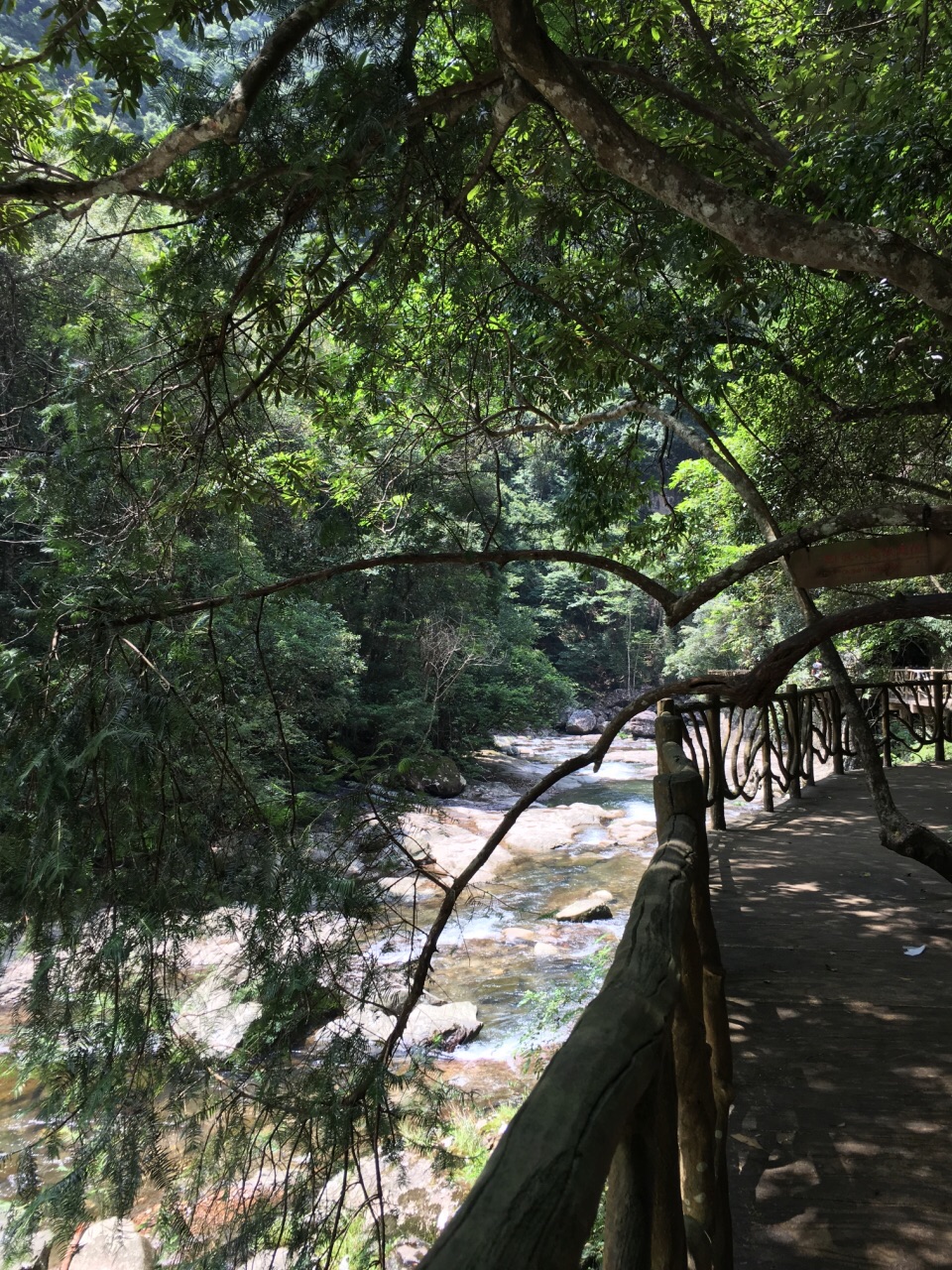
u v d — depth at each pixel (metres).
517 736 30.38
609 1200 1.25
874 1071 3.12
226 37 3.04
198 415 3.66
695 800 2.57
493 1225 0.73
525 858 12.91
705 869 2.61
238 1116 2.31
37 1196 2.25
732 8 6.33
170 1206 2.30
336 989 2.37
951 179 3.51
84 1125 2.24
